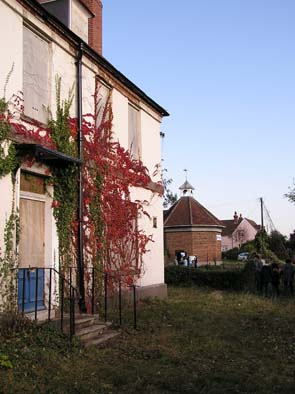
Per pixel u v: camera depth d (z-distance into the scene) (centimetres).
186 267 2559
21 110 1061
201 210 4359
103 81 1488
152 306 1549
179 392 727
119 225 1510
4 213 975
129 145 1697
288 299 1991
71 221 1249
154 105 1889
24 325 931
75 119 1300
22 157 1045
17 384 692
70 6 1469
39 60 1177
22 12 1084
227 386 757
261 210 5884
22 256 1078
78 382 734
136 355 926
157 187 1891
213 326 1259
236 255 5453
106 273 1294
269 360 934
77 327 1042
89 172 1348
